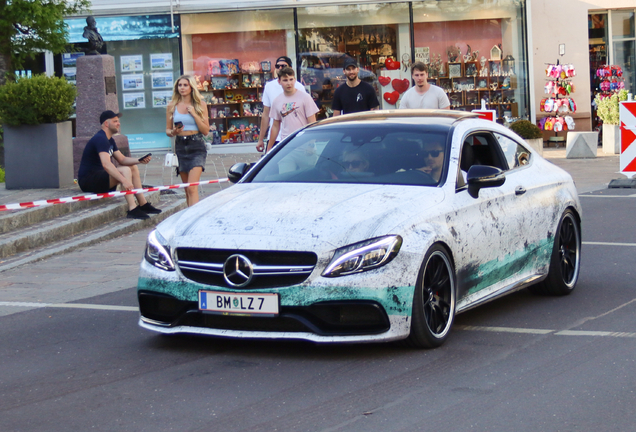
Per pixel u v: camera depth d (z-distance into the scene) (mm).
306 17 22500
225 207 5594
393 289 5035
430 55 22828
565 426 3967
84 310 6895
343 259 4984
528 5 22750
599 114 21281
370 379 4773
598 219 11094
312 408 4316
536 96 23375
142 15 22344
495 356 5184
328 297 4961
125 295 7445
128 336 5984
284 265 5027
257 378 4859
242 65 22672
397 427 4012
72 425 4191
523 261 6430
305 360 5188
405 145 6164
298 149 6453
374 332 5055
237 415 4250
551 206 6781
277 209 5402
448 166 5898
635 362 4965
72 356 5516
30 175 13398
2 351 5715
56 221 10922
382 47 22688
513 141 6914
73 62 22156
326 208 5336
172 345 5676
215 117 22766
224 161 20469
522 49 22984
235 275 5078
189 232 5344
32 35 18781
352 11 22531
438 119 6512
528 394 4445
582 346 5359
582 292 7066
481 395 4449
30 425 4211
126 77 22578
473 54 22906
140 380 4914
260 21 22516
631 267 8008
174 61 22547
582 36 23094
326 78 22656
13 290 7832
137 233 11344
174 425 4141
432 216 5387
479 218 5844
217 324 5223
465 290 5711
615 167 17547
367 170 6000
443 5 22688
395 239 5082
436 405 4309
